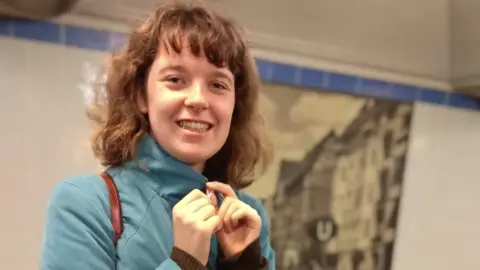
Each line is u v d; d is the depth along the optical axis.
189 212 0.88
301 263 2.01
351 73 2.09
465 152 2.32
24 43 1.64
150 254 0.89
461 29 2.17
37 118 1.65
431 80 2.25
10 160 1.61
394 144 2.17
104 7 1.72
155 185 0.96
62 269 0.85
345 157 2.08
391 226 2.17
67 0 1.57
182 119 0.94
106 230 0.90
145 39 0.99
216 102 0.96
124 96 1.00
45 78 1.66
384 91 2.15
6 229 1.60
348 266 2.09
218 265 0.96
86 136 1.70
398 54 2.17
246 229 0.96
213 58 0.95
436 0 2.15
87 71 1.71
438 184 2.27
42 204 1.65
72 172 1.69
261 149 1.15
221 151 1.11
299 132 2.00
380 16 2.09
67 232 0.87
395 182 2.18
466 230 2.33
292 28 1.99
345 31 2.06
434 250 2.26
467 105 2.32
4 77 1.61
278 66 1.97
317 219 2.04
